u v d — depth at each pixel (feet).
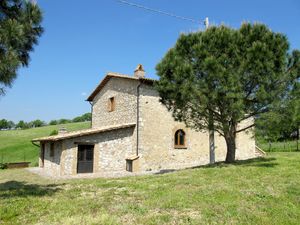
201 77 36.11
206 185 27.50
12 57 21.12
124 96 63.46
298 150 83.41
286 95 35.35
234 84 33.50
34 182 45.14
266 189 25.34
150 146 58.90
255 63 33.68
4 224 17.48
